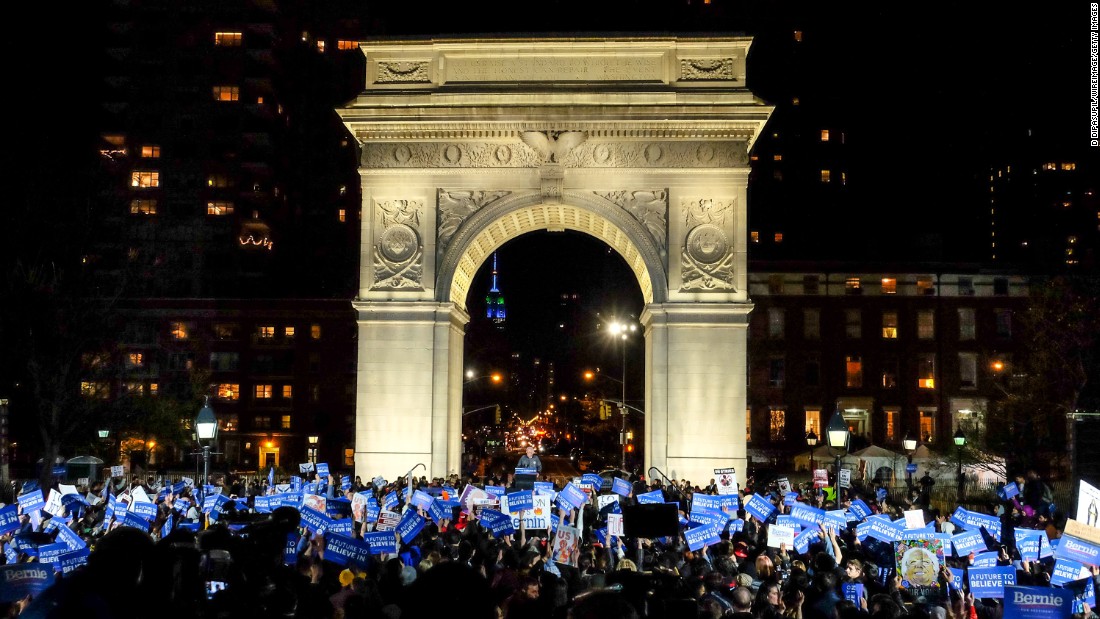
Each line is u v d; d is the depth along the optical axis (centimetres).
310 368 12269
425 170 5697
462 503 3406
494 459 11438
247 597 1240
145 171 14038
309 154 15675
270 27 14325
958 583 2253
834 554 2453
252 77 14250
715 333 5556
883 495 4175
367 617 1380
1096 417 3353
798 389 9994
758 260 10181
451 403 5772
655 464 5516
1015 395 7819
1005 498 4538
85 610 841
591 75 5728
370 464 5556
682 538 2853
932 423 9894
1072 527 1998
